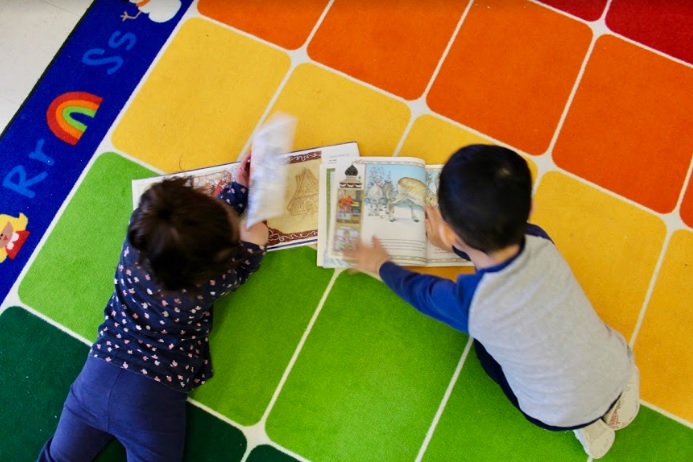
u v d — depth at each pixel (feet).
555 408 3.08
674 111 4.21
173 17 4.51
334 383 3.89
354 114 4.29
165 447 3.55
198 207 3.05
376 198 4.04
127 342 3.51
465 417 3.81
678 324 3.89
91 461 3.77
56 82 4.42
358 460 3.78
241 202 3.93
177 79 4.39
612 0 4.41
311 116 4.30
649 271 3.98
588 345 2.96
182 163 4.25
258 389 3.90
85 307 4.05
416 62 4.36
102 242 4.16
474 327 2.97
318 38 4.43
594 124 4.21
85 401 3.53
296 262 4.05
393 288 3.46
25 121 4.35
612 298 3.94
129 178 4.24
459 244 3.05
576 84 4.28
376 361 3.91
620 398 3.63
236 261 3.53
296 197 4.09
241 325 3.99
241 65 4.41
